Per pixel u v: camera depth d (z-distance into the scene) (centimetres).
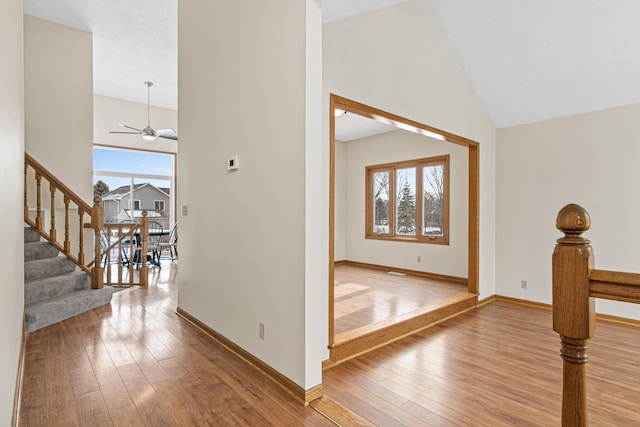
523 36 331
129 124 699
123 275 566
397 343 304
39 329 304
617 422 189
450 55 373
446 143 547
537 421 188
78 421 174
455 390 221
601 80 341
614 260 364
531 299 424
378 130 616
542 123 416
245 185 248
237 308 258
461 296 414
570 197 393
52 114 451
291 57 205
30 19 432
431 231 576
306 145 196
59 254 422
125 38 460
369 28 284
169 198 782
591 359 272
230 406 190
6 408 142
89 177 481
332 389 222
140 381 215
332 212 258
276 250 218
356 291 455
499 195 454
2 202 137
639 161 348
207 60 299
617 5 279
